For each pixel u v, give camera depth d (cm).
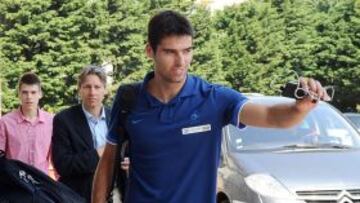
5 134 716
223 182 845
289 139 890
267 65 5272
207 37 4878
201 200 373
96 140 625
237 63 5125
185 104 375
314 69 5650
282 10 5694
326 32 5694
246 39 5259
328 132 911
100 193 425
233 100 375
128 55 4325
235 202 806
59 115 626
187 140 373
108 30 4247
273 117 353
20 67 3931
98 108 634
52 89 4050
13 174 432
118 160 406
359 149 885
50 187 450
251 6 5388
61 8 4094
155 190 374
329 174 780
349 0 5666
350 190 763
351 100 5819
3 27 4012
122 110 387
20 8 3994
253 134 895
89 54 4116
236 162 839
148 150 376
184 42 369
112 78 4309
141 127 377
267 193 763
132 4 4378
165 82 376
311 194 757
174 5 4656
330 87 336
